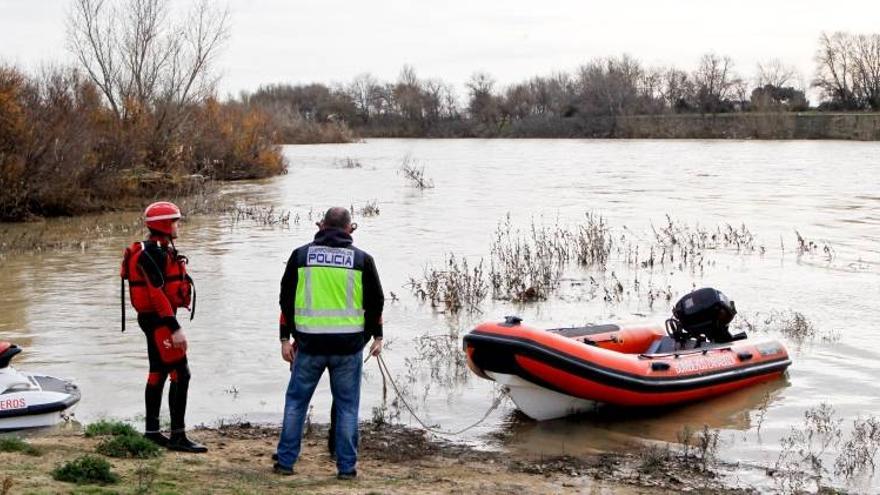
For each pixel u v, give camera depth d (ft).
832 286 53.16
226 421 30.19
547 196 107.45
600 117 298.15
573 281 54.60
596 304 48.52
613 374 30.81
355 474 22.27
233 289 52.44
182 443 24.08
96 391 33.27
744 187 117.29
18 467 20.35
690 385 32.45
